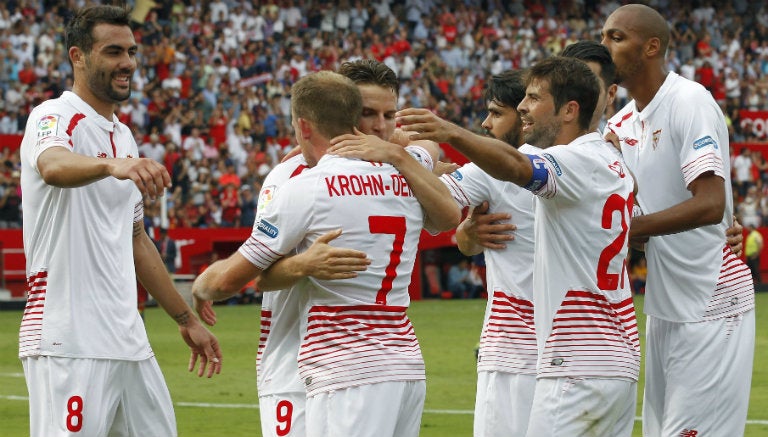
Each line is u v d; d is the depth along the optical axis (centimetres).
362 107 1351
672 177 1683
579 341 1392
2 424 2675
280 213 1288
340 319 1288
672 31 9881
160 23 8100
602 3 10181
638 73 1686
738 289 1694
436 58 8694
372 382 1273
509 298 1641
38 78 7225
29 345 1570
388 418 1277
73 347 1552
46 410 1566
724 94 9269
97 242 1571
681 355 1686
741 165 7962
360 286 1291
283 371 1391
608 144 1477
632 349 1433
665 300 1692
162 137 6962
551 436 1398
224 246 6494
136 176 1338
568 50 1578
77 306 1558
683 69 9388
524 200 1627
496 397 1641
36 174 1545
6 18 7362
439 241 6488
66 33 1581
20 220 6450
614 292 1417
